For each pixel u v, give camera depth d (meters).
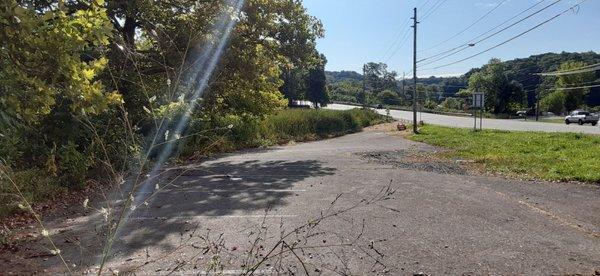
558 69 104.69
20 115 3.38
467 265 4.90
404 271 4.69
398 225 6.59
